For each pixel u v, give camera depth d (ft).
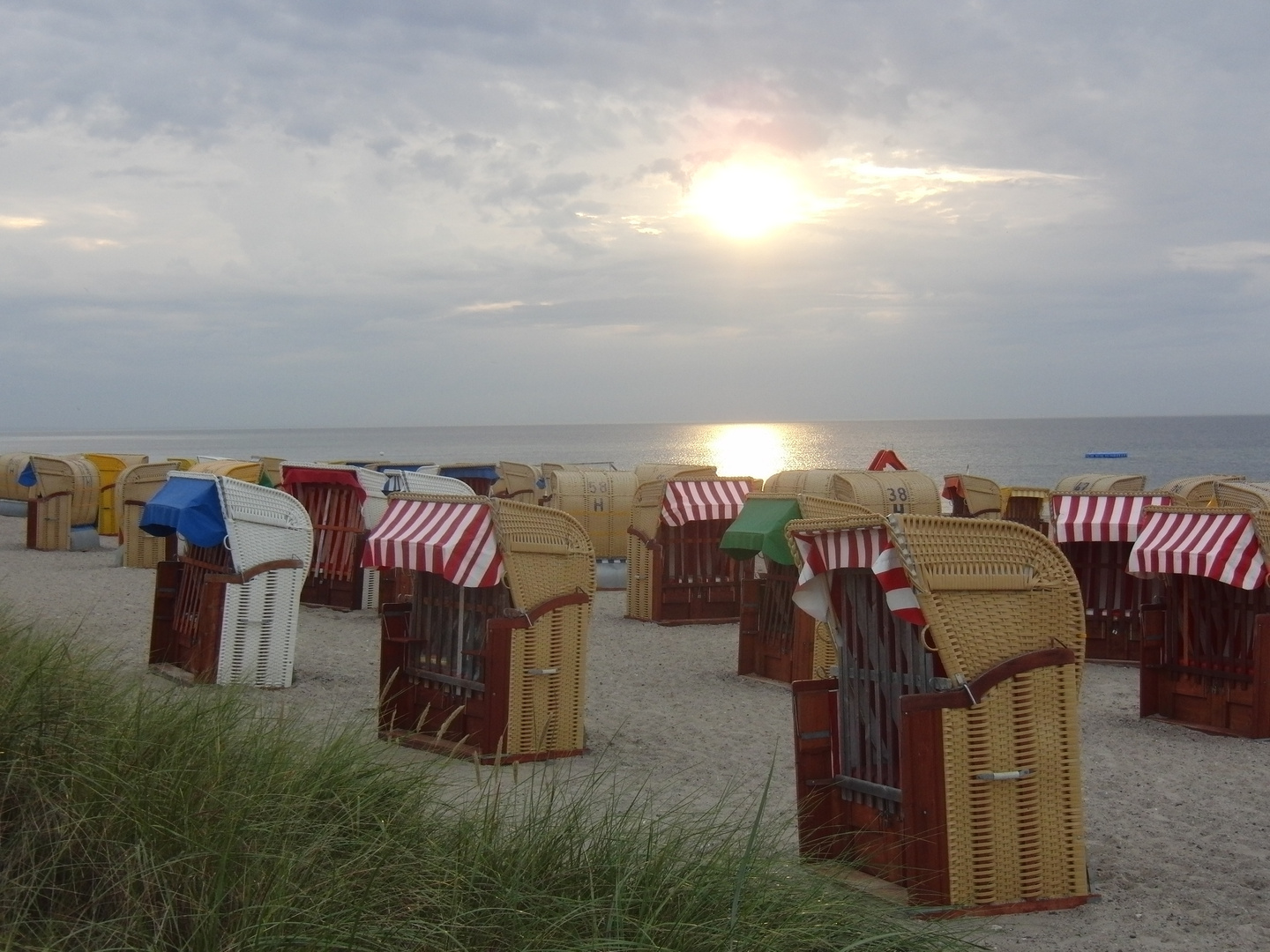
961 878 17.47
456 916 13.30
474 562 26.58
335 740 17.46
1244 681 32.09
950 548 17.63
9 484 100.68
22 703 15.39
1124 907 18.57
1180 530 32.94
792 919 14.34
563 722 27.66
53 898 12.64
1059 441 624.18
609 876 14.87
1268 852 21.93
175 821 13.64
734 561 53.16
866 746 19.33
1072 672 18.24
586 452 533.14
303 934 12.29
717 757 28.19
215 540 34.14
